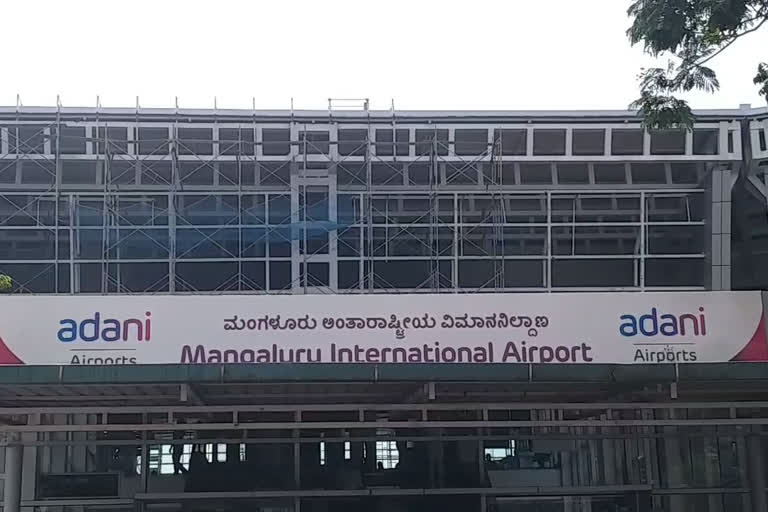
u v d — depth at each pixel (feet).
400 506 64.85
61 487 63.52
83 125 94.68
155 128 95.55
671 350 48.06
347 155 98.17
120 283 95.61
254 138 96.73
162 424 53.26
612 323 48.21
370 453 65.05
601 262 101.14
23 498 63.10
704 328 48.39
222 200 97.76
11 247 95.91
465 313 48.14
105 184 93.56
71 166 95.91
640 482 66.08
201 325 47.50
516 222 100.73
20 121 94.27
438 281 95.96
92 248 96.32
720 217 100.27
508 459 65.62
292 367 47.29
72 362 46.70
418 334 47.85
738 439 66.95
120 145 95.30
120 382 46.70
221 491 63.93
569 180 100.99
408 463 65.16
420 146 98.17
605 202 101.91
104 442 59.67
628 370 47.78
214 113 95.81
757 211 102.94
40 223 96.17
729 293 48.75
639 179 101.65
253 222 98.12
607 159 99.71
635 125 98.22
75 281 94.22
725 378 47.93
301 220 97.76
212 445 64.49
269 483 64.23
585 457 66.08
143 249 96.48
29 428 51.31
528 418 62.23
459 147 99.04
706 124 98.68
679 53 47.78
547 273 99.14
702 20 46.16
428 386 48.85
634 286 101.19
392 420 60.70
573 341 48.06
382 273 98.99
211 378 46.96
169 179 96.94
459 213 99.50
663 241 102.58
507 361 47.70
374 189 97.71
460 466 65.16
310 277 97.50
